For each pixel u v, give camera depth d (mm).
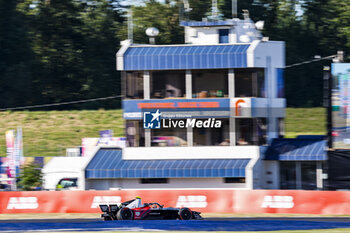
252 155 163000
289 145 167000
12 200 135250
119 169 163250
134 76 169750
